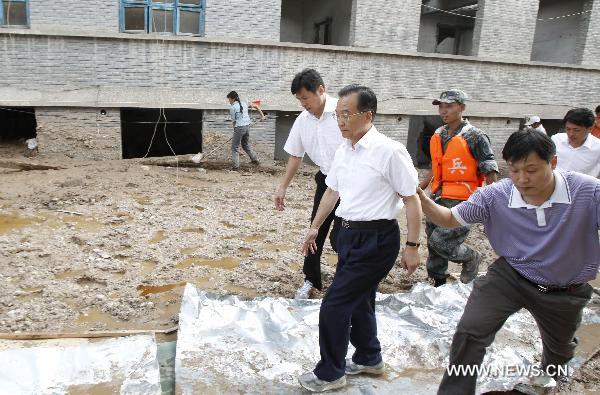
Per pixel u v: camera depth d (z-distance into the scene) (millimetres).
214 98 10219
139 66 9672
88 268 4922
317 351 3502
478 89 12094
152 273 4930
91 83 9477
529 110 12672
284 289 4762
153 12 9688
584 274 2611
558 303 2666
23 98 9172
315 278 4531
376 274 2898
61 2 9062
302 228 6738
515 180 2443
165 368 3295
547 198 2516
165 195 7930
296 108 10773
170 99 9953
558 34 13711
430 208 2895
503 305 2707
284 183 4457
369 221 2869
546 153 2340
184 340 3449
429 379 3367
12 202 6988
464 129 4301
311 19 14141
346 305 2908
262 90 10508
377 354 3277
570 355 3123
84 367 3135
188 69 9953
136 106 9789
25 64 9086
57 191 7617
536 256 2596
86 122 9633
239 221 6812
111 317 4070
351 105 2818
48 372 3066
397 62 11289
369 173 2854
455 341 2715
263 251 5746
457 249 4457
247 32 10164
